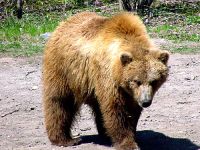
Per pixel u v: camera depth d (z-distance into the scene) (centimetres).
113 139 1213
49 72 1314
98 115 1348
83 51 1235
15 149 1319
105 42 1196
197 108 1672
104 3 3912
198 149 1298
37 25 3153
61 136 1330
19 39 2773
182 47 2561
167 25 3061
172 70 2156
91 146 1321
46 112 1330
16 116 1627
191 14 3491
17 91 1906
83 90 1260
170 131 1447
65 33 1297
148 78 1134
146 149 1303
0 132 1468
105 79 1179
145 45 1194
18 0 3450
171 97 1798
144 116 1597
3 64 2286
